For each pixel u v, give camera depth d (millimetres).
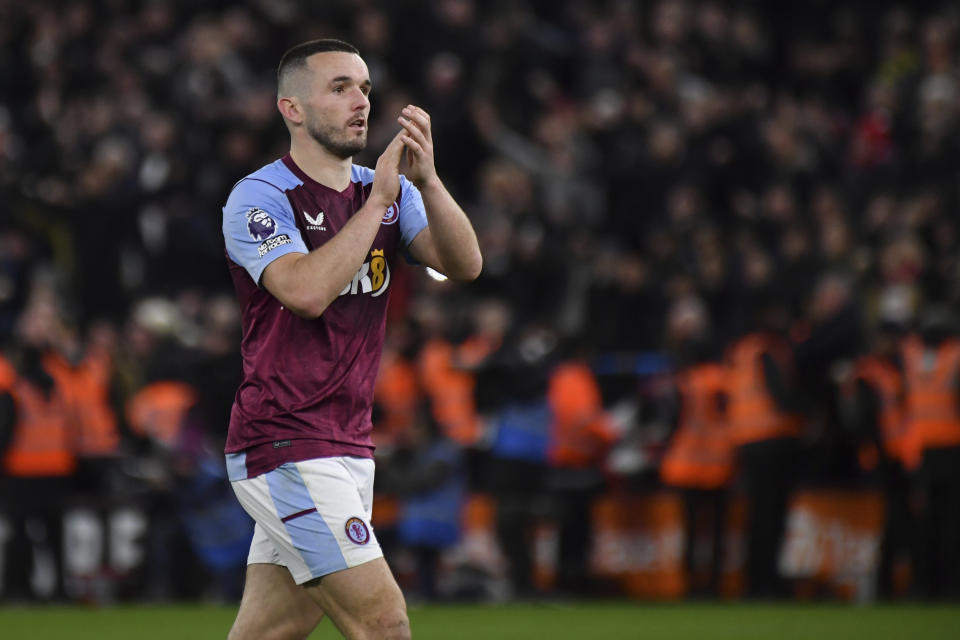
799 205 50844
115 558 39688
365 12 57281
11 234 49625
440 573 40344
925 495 38031
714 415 39500
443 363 41812
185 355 40312
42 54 59969
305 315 15234
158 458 38875
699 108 52625
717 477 39344
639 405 41469
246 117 51969
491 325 41531
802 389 38875
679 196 48375
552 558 40250
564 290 48031
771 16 62281
